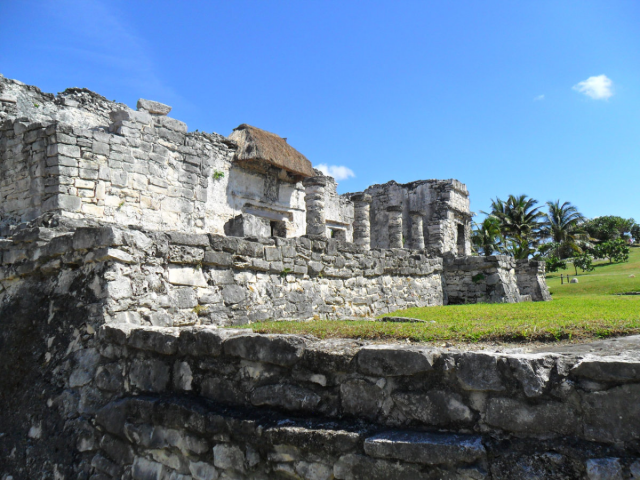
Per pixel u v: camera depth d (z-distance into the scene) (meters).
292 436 3.15
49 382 5.24
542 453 2.52
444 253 14.43
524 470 2.51
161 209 14.08
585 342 3.85
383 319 6.94
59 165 11.52
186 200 14.95
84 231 5.63
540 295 16.61
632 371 2.39
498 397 2.71
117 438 4.33
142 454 4.10
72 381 5.06
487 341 4.28
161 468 3.93
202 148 15.66
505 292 13.53
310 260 8.88
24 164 12.01
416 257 12.58
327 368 3.31
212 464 3.60
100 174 12.38
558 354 2.70
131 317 5.48
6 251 6.69
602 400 2.45
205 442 3.66
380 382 3.11
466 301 13.93
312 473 3.09
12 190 12.18
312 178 18.06
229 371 3.82
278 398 3.48
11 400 5.45
